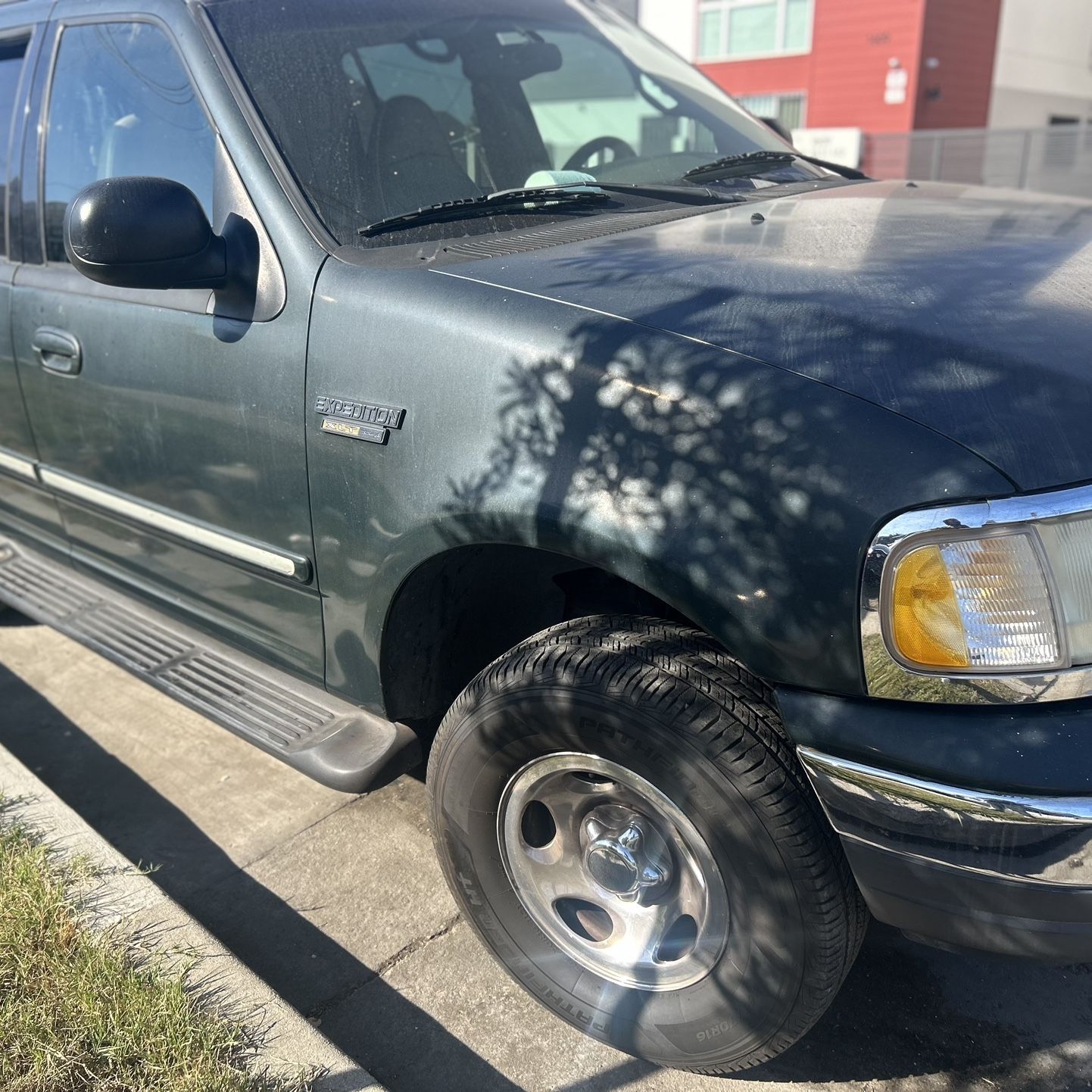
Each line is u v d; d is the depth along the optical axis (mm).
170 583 2551
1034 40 17672
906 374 1438
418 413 1754
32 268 2680
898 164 16062
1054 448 1358
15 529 3193
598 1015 1856
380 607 1911
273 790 2787
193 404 2158
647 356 1541
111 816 2709
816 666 1427
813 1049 1931
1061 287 1673
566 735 1662
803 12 16406
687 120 2975
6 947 1971
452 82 2545
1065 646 1345
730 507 1446
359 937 2250
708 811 1554
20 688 3365
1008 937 1415
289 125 2160
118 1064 1739
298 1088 1701
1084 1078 1852
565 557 1907
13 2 2902
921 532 1344
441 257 1915
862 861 1458
